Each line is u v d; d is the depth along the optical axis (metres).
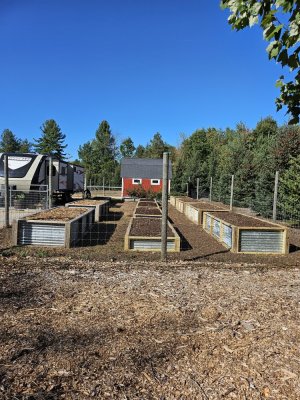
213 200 28.28
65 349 2.85
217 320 3.50
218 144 51.44
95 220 12.89
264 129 40.31
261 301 4.05
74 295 4.18
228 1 2.27
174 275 5.20
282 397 2.29
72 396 2.28
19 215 13.66
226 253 7.70
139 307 3.81
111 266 5.82
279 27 2.09
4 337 3.05
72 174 22.88
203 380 2.47
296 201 12.06
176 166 37.28
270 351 2.88
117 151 71.12
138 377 2.49
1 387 2.34
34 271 5.32
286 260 7.07
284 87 2.61
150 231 8.39
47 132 65.19
